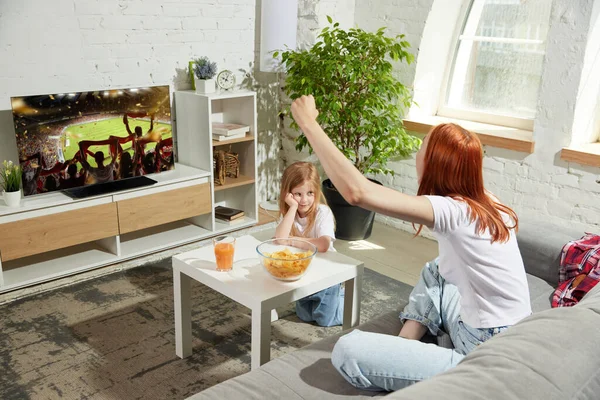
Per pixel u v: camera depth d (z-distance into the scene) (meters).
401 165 4.17
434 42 4.04
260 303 2.06
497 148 3.66
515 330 1.31
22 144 3.11
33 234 3.10
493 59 3.99
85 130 3.35
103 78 3.62
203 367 2.49
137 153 3.63
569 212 3.39
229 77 4.07
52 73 3.39
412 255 3.82
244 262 2.40
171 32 3.87
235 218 4.16
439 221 1.60
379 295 3.22
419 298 2.06
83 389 2.32
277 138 4.71
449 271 1.76
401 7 4.03
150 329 2.79
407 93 3.96
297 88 3.84
